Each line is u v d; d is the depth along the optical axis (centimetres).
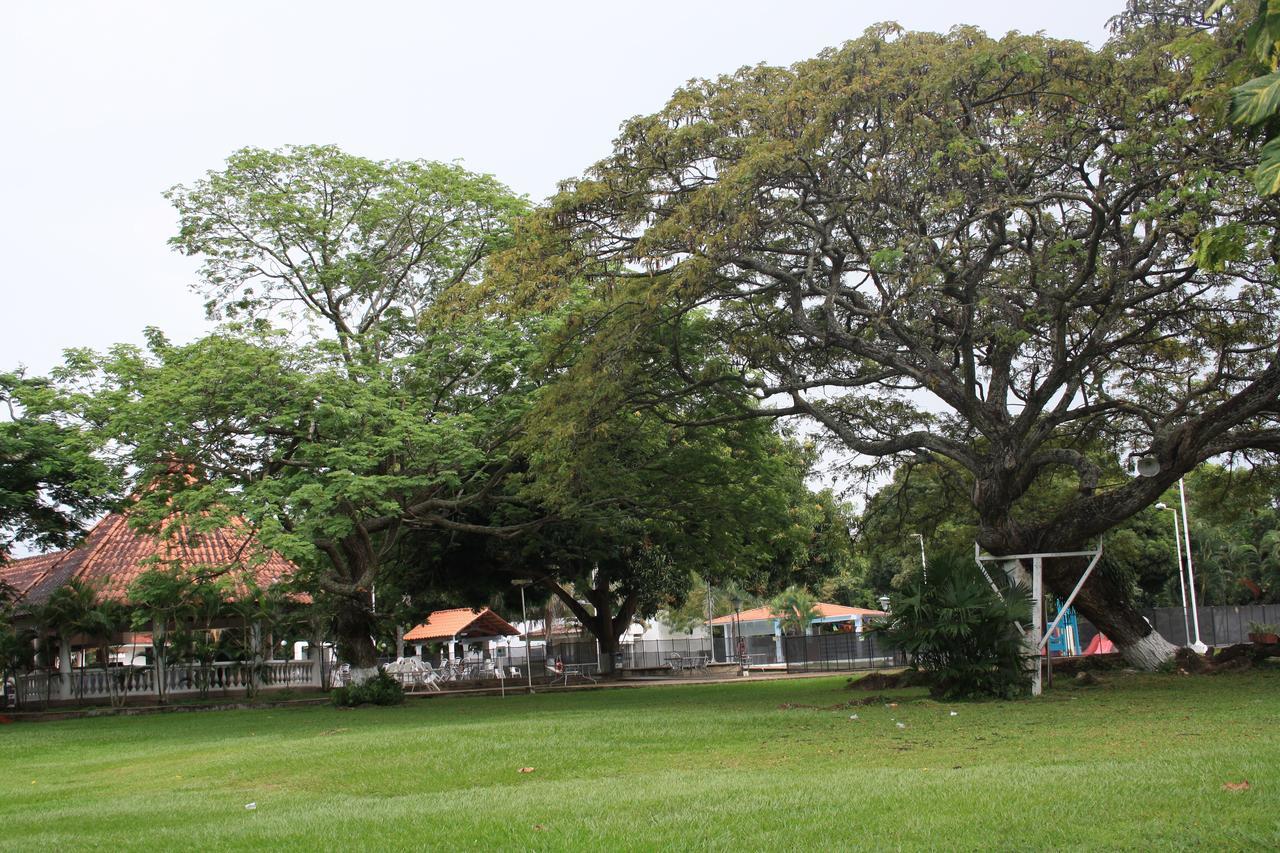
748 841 658
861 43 1856
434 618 4619
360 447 2248
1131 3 1805
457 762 1164
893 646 1777
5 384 2575
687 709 1827
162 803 986
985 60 1714
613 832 700
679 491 2702
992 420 1958
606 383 1939
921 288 1862
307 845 714
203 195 2748
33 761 1534
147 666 3064
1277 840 597
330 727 1877
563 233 1948
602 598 4097
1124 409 2242
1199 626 3956
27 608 2955
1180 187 1592
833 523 4200
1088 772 844
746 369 2223
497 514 3048
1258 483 2597
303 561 2394
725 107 1838
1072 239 1920
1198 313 2155
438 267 2878
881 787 823
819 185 1844
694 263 1731
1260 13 561
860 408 2489
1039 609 1827
